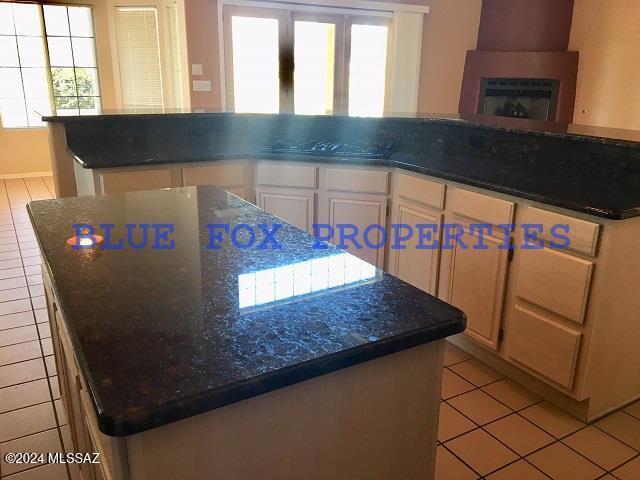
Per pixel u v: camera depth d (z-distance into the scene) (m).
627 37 5.52
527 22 6.26
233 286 1.05
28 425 1.99
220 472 0.77
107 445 0.76
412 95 6.55
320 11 5.84
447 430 2.03
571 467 1.84
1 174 6.51
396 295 1.02
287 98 5.97
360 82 6.34
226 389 0.71
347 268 1.16
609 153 2.31
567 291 1.98
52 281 1.08
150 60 6.19
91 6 6.28
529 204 2.11
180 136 3.49
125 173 2.81
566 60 6.02
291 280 1.08
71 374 1.17
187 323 0.89
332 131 3.58
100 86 6.54
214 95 5.56
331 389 0.84
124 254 1.22
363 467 0.92
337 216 3.13
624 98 5.62
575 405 2.12
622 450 1.94
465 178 2.39
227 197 1.78
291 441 0.82
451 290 2.57
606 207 1.86
